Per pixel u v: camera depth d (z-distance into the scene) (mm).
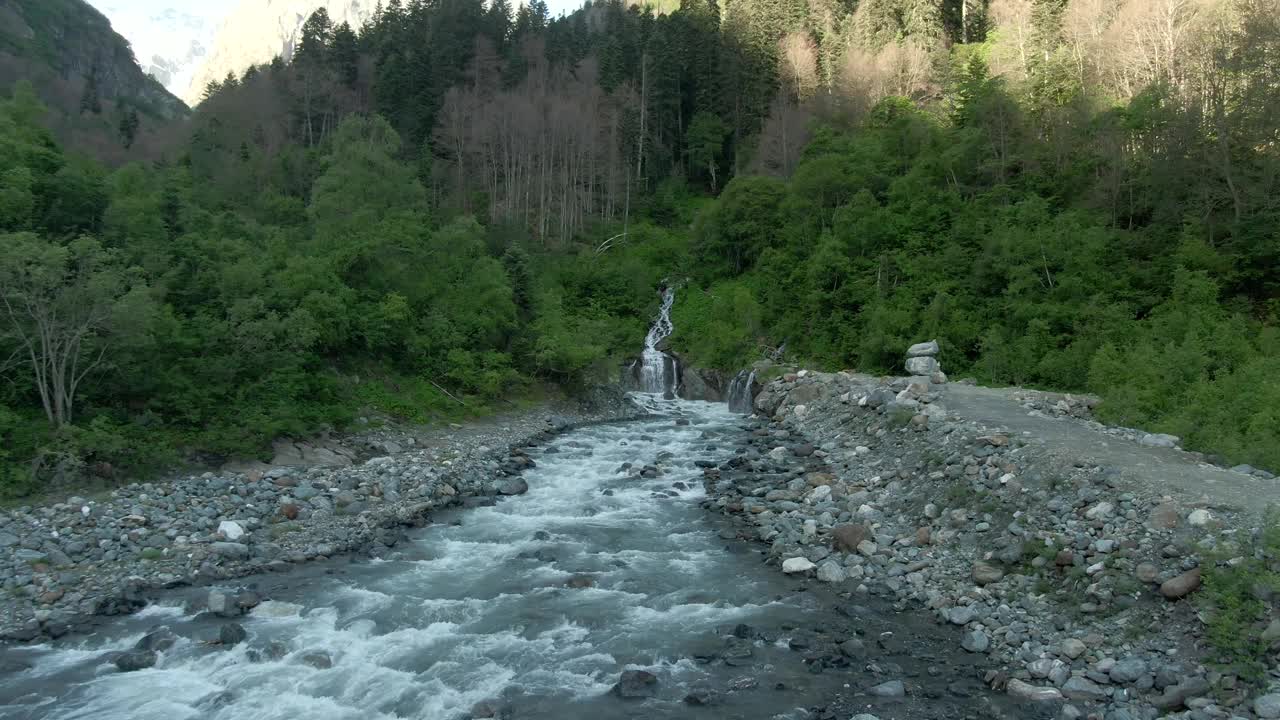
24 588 13633
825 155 51406
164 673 11219
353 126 34844
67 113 68312
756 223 54062
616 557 16344
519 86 73375
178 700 10508
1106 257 34938
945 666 11234
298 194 51969
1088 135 42469
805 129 66500
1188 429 19047
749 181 56000
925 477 18406
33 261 17375
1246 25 36062
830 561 15062
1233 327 26953
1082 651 10945
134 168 26859
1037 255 35656
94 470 17891
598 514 19781
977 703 10125
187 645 12023
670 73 78500
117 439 18047
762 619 13031
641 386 45344
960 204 43906
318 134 72938
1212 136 35031
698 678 11008
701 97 78500
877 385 28891
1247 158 34000
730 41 82438
